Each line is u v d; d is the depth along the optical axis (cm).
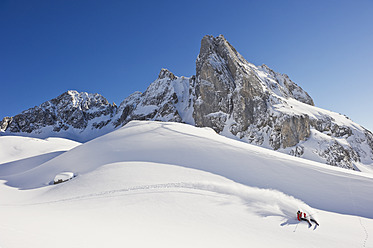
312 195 2098
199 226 1144
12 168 5050
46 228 721
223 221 1261
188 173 2319
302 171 2625
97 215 1225
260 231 1172
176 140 3531
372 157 7712
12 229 606
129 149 3294
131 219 1180
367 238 1242
